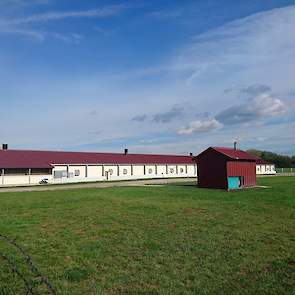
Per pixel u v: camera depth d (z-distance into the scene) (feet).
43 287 26.53
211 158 127.24
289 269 30.25
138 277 28.55
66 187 141.49
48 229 46.73
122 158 234.79
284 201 74.23
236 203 72.02
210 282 27.40
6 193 107.76
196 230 45.24
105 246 37.76
